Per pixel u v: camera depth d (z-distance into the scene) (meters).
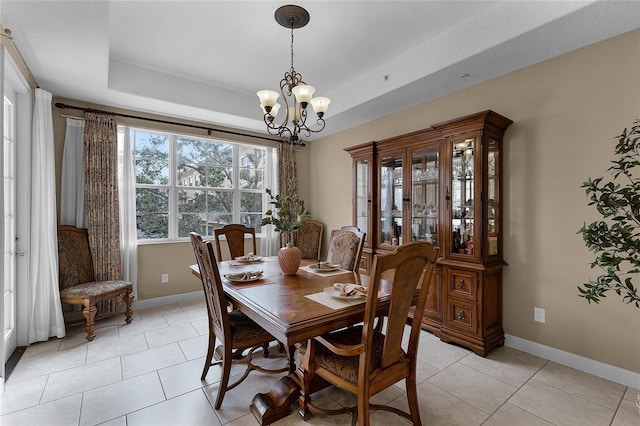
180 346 2.67
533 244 2.52
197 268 2.40
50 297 2.80
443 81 2.84
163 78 3.33
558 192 2.38
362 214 3.82
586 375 2.20
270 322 1.43
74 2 1.77
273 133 4.61
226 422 1.72
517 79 2.61
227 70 3.29
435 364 2.36
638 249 1.38
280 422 1.72
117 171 3.45
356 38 2.66
